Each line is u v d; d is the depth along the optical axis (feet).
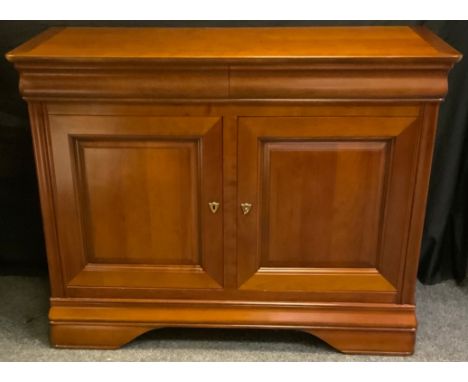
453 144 6.41
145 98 4.94
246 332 6.04
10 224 7.02
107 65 4.80
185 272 5.55
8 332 6.06
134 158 5.18
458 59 4.67
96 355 5.70
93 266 5.58
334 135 5.02
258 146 5.08
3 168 6.81
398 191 5.19
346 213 5.29
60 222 5.42
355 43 5.24
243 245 5.42
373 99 4.87
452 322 6.19
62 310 5.68
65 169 5.22
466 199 6.70
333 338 5.65
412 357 5.67
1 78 6.51
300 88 4.85
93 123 5.05
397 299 5.56
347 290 5.54
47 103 5.01
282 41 5.39
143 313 5.65
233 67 4.78
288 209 5.30
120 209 5.36
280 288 5.55
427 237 6.74
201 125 5.03
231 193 5.24
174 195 5.30
